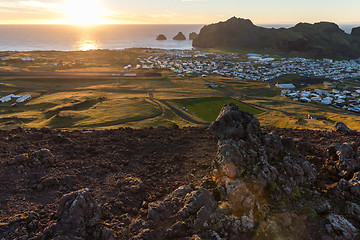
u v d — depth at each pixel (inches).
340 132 1413.6
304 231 580.7
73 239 494.6
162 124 2844.5
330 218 613.9
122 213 626.8
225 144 721.6
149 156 971.3
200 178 782.5
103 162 890.1
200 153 983.6
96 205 564.4
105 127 2632.9
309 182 717.9
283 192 650.8
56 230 509.0
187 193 666.8
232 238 535.2
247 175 657.6
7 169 774.5
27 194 673.6
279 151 764.6
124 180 770.8
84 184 751.1
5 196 653.3
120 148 1035.3
